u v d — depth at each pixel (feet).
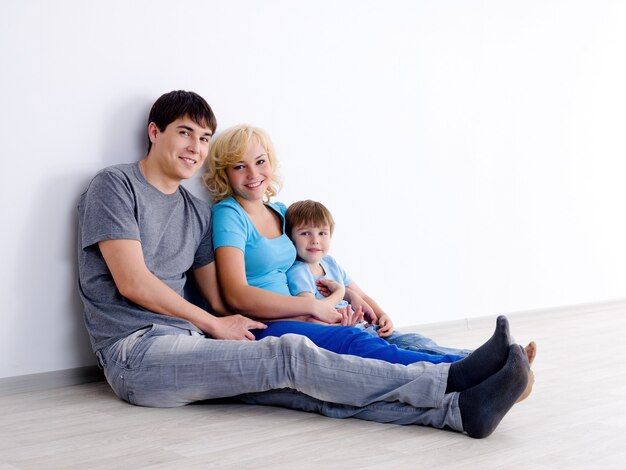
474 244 11.42
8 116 6.68
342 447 4.89
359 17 9.70
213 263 7.38
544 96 12.62
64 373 7.06
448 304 11.00
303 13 9.05
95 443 5.04
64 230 7.04
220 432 5.29
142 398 6.07
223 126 8.25
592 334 10.34
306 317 7.13
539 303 12.59
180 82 7.85
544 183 12.66
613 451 4.80
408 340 7.37
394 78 10.16
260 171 7.65
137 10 7.48
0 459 4.70
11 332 6.75
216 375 5.80
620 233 14.20
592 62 13.57
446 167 10.95
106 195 6.49
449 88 10.97
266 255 7.47
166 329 6.26
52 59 6.91
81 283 6.71
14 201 6.74
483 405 5.01
